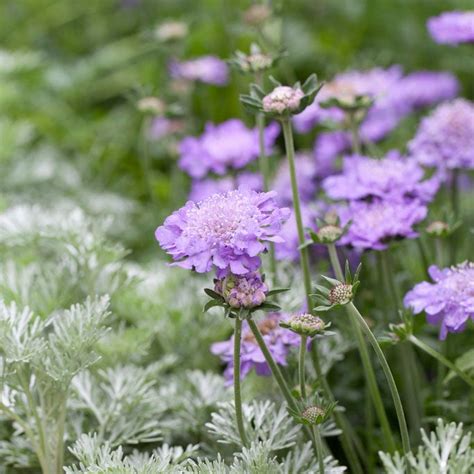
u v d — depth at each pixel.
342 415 0.99
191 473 0.88
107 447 0.91
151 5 1.78
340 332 1.01
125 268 1.08
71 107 1.65
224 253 0.86
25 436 0.97
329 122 1.12
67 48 1.85
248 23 1.17
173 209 1.21
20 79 1.55
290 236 1.03
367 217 0.96
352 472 0.99
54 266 1.05
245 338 0.95
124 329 1.06
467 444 0.85
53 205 1.26
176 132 1.31
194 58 1.57
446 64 1.58
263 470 0.88
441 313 0.92
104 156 1.46
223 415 0.92
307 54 1.59
